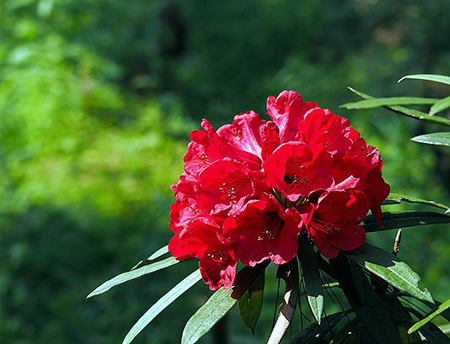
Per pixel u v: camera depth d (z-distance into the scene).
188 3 10.73
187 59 10.67
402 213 1.72
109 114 8.27
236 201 1.54
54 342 5.42
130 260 6.28
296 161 1.53
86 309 5.84
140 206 6.87
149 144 7.51
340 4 11.19
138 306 5.84
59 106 7.68
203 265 1.62
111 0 9.70
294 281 1.57
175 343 5.56
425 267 5.17
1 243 6.29
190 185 1.60
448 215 1.70
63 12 8.15
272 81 9.92
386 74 9.09
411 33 9.04
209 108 10.22
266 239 1.54
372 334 1.57
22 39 7.86
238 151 1.63
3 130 7.37
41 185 6.84
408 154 5.90
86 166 7.21
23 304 5.81
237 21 11.08
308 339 1.80
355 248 1.54
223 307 1.55
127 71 10.02
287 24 11.03
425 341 1.86
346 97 8.93
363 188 1.56
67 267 6.31
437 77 1.65
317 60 11.02
